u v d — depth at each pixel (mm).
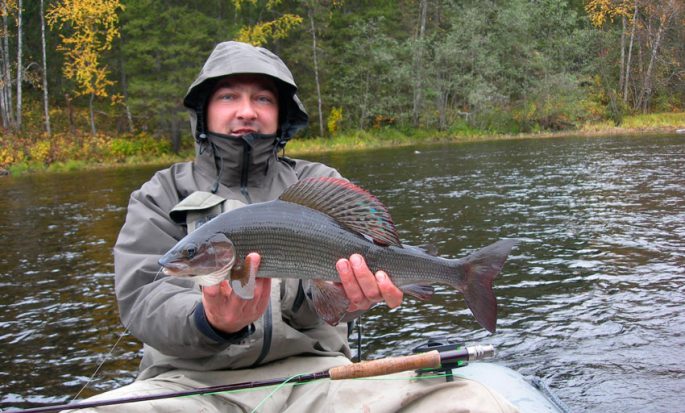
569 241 9180
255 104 3570
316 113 39656
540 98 42094
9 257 9766
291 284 3137
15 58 35125
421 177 17703
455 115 42750
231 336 2775
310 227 2617
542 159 21656
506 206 12281
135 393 2922
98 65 36031
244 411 3041
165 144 33781
